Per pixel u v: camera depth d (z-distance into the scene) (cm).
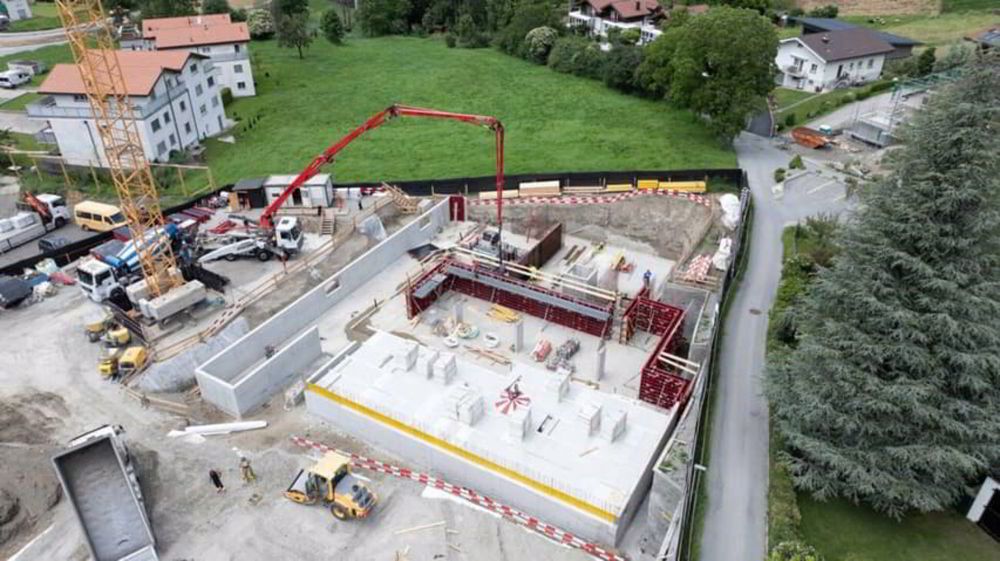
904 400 2600
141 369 3944
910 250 2681
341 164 6619
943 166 2561
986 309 2545
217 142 7331
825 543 2689
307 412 3741
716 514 2773
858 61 8156
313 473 3041
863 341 2686
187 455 3412
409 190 6062
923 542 2703
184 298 4312
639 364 4156
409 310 4588
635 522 3033
